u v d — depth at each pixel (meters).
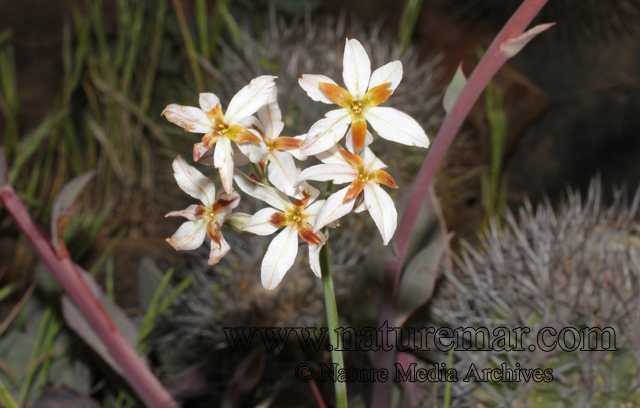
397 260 0.21
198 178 0.13
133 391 0.28
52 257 0.23
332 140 0.12
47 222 0.47
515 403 0.23
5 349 0.30
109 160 0.52
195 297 0.32
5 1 0.51
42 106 0.52
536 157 0.56
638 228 0.26
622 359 0.21
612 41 0.55
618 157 0.54
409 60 0.42
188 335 0.32
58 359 0.30
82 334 0.25
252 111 0.12
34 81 0.52
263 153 0.12
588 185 0.55
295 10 0.53
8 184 0.22
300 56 0.34
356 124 0.12
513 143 0.55
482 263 0.26
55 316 0.30
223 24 0.53
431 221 0.23
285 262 0.12
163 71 0.56
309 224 0.13
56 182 0.49
